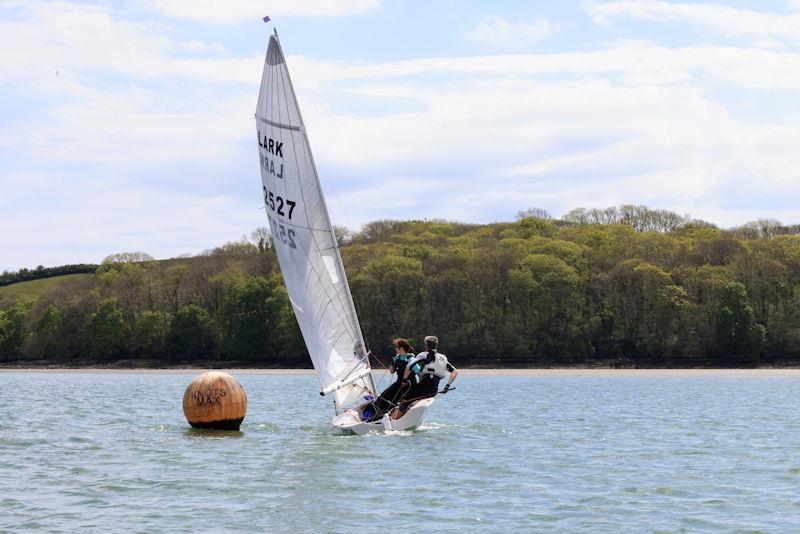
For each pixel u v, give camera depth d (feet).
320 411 132.67
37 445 89.81
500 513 58.34
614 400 165.37
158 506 60.70
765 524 55.26
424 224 584.40
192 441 91.56
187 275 484.33
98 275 510.17
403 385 95.09
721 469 74.84
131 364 457.27
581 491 65.16
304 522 56.24
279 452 82.94
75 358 482.28
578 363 384.27
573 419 119.85
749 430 105.70
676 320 377.50
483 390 208.03
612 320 393.50
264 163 95.30
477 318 401.70
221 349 449.06
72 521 56.59
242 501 62.08
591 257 424.46
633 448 87.66
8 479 70.33
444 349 396.16
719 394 190.19
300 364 426.92
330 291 93.15
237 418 100.12
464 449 85.30
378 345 398.83
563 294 393.50
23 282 631.56
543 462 77.77
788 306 375.45
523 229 527.81
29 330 496.64
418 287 407.44
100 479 70.23
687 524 55.31
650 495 63.82
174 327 459.32
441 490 65.41
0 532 53.83
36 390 217.15
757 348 363.97
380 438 92.63
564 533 53.31
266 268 481.46
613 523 55.62
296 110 91.25
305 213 92.68
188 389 100.42
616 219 568.00
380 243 492.13
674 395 184.85
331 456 80.48
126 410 138.00
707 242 414.00
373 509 59.57
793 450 86.74
